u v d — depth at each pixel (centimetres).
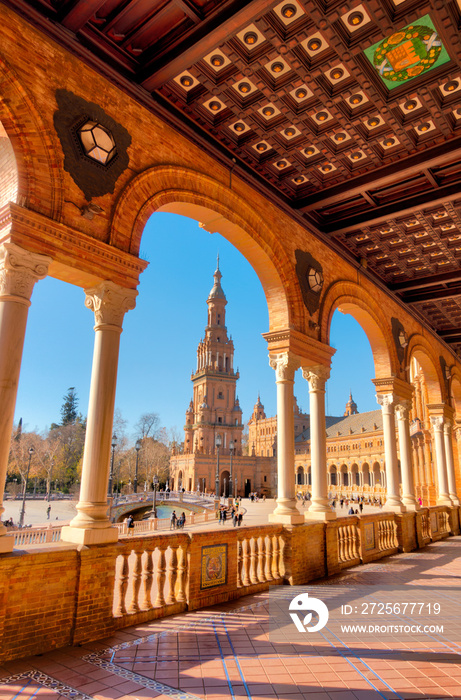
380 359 1559
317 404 1116
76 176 651
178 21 679
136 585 647
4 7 599
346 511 4900
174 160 827
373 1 613
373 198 1112
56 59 649
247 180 1002
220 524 3406
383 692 432
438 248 1345
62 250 615
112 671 472
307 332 1111
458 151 906
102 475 632
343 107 831
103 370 660
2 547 503
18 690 424
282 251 1080
